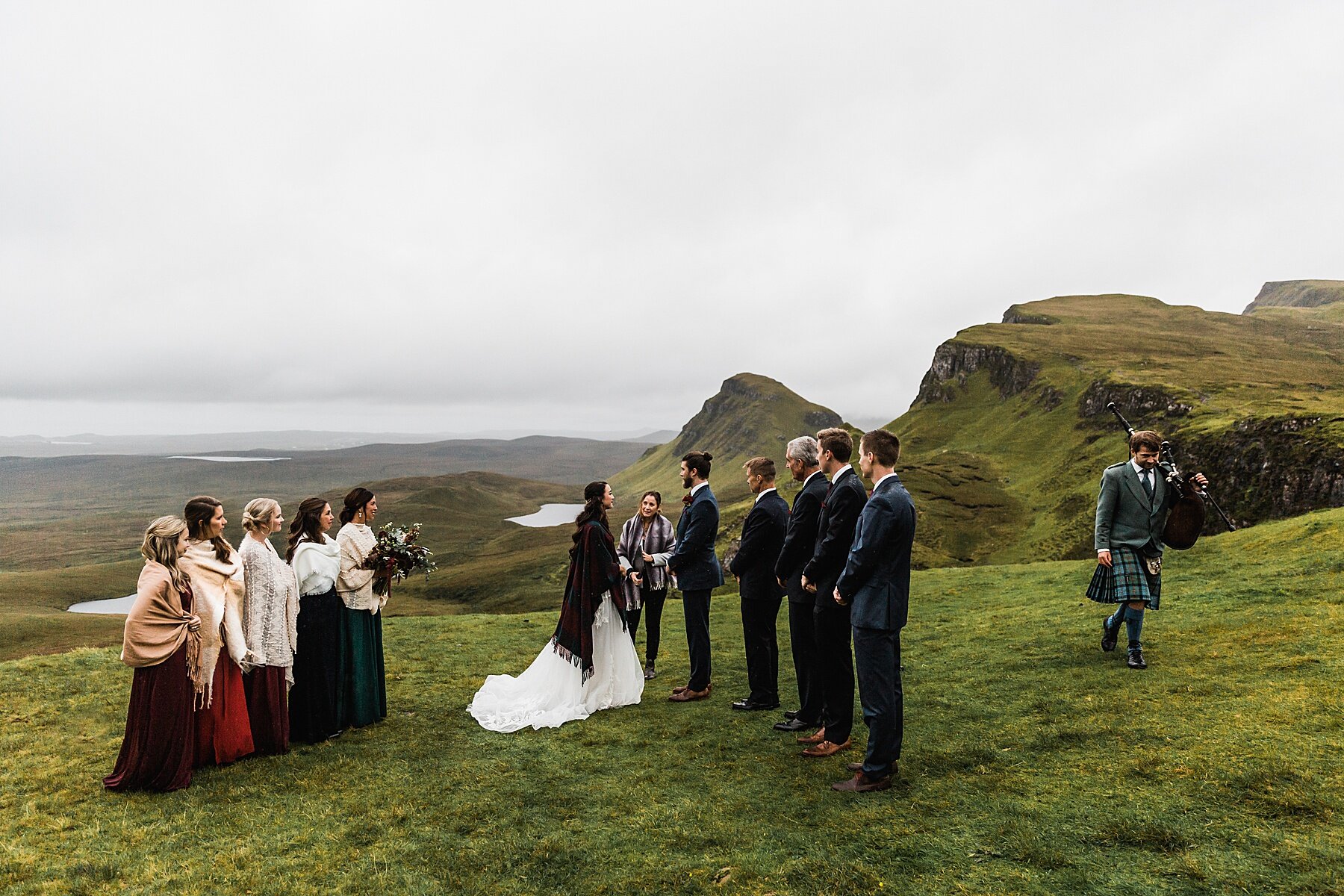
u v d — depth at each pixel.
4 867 5.47
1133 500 8.73
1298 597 10.49
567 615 9.30
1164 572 14.36
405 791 6.88
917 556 97.06
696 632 9.79
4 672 11.59
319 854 5.66
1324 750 5.68
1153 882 4.37
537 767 7.45
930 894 4.55
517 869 5.34
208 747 7.56
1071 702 7.72
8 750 8.23
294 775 7.34
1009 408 158.75
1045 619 12.38
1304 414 74.81
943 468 130.00
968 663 10.02
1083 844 4.92
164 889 5.18
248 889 5.16
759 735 8.02
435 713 9.51
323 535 8.73
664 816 6.07
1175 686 7.69
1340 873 4.17
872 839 5.34
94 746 8.38
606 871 5.23
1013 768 6.31
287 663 8.08
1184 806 5.21
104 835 6.06
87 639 77.88
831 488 7.23
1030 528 101.31
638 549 11.43
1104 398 127.75
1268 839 4.64
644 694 10.22
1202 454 83.00
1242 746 5.97
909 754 6.91
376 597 9.01
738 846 5.45
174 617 7.11
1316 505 66.62
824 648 7.21
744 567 9.05
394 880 5.23
